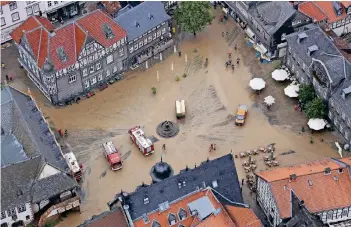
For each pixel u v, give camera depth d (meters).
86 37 174.00
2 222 145.75
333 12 191.00
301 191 140.50
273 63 190.12
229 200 139.38
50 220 150.12
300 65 178.75
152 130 172.12
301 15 185.38
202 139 169.12
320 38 176.75
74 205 150.38
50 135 159.75
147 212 135.88
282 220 138.12
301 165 149.38
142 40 189.38
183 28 195.62
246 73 187.88
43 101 181.25
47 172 147.00
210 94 181.75
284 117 174.00
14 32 183.62
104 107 179.25
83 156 165.62
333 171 142.62
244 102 178.88
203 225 132.12
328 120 171.38
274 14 187.88
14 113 160.25
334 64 167.62
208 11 197.62
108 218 134.38
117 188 157.88
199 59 193.25
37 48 174.62
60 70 173.50
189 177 140.00
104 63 182.50
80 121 175.25
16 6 195.25
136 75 188.88
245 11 196.38
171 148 167.12
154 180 155.12
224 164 142.25
